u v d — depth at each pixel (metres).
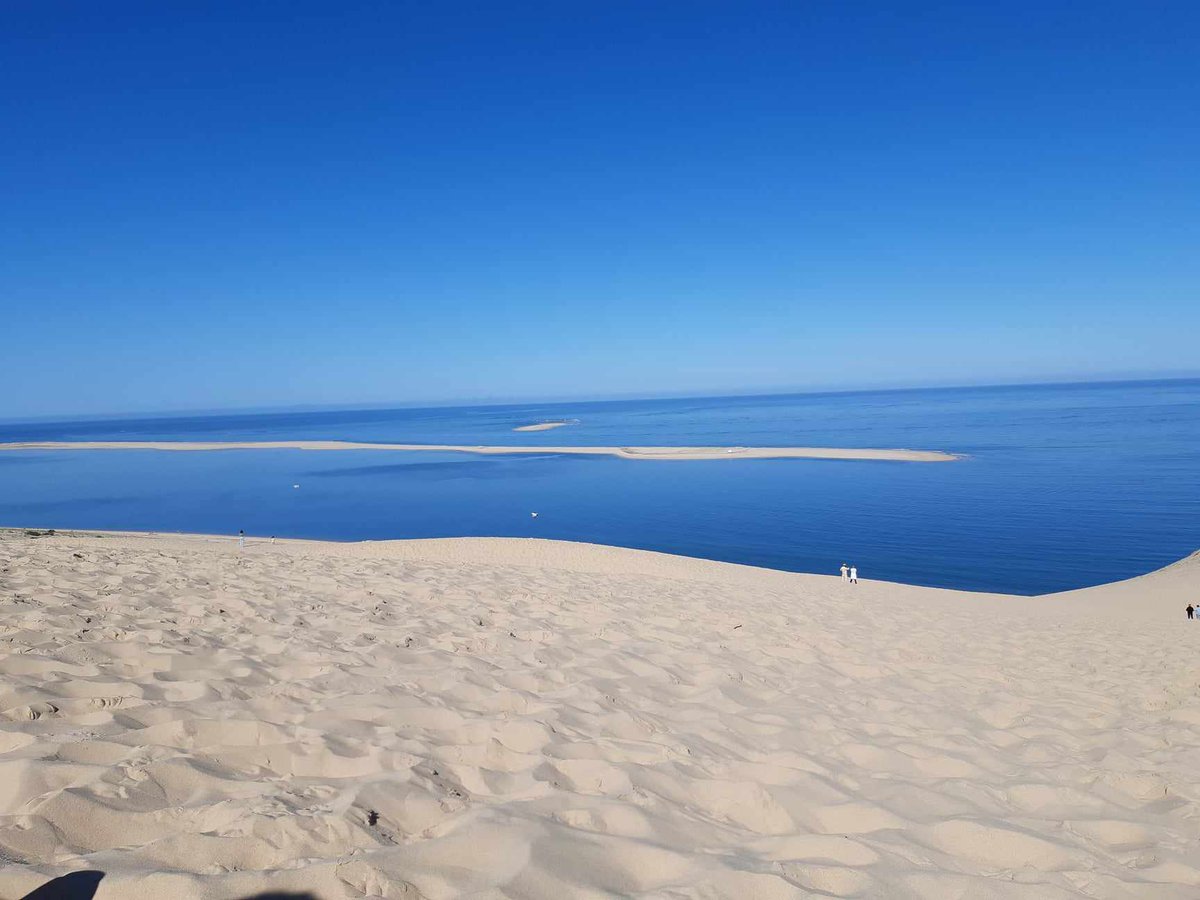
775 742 4.09
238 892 1.93
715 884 2.26
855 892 2.35
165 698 3.60
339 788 2.74
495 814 2.58
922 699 5.57
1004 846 2.86
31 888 1.87
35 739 2.84
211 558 10.84
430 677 4.53
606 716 4.08
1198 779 3.93
